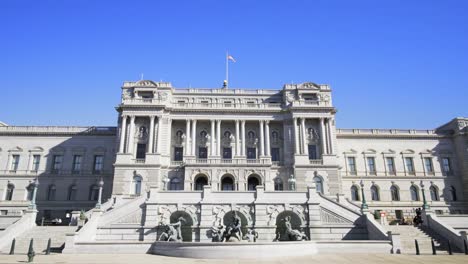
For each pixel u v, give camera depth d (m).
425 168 80.88
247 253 32.38
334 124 76.19
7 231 42.59
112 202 52.75
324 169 68.94
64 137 79.94
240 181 65.81
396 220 64.81
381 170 80.00
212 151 74.06
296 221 47.34
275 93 81.88
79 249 37.25
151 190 47.34
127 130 72.62
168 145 72.69
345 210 47.31
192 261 30.11
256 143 76.38
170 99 77.31
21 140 79.44
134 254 36.09
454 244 41.28
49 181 76.44
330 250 37.22
